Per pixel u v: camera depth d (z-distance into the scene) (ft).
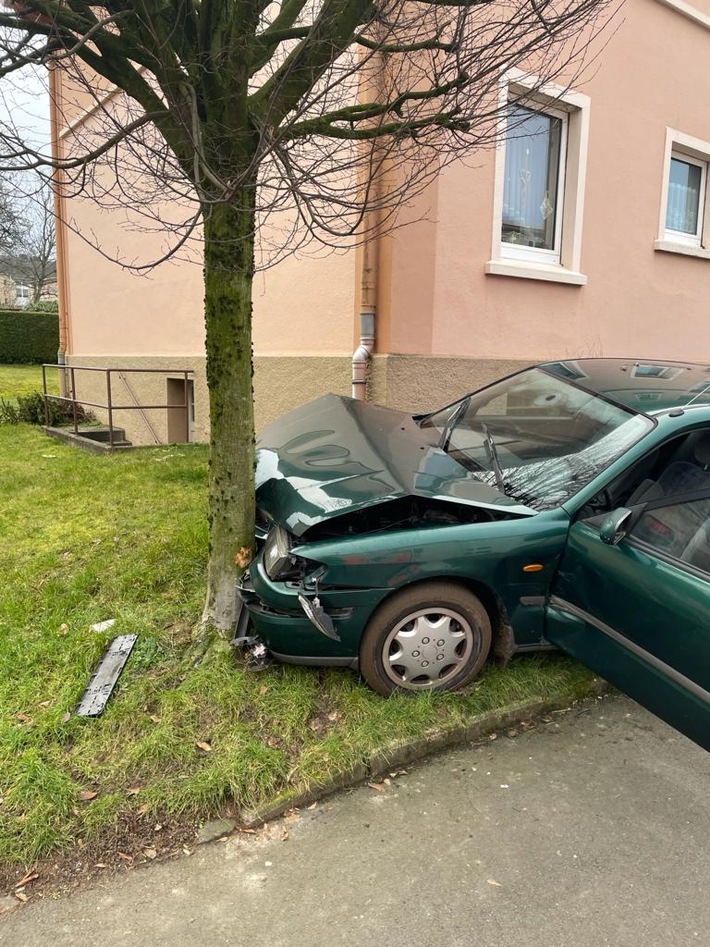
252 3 8.85
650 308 27.96
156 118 9.41
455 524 10.09
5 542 16.40
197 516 17.72
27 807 8.12
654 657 8.64
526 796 8.73
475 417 13.83
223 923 6.87
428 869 7.55
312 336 22.54
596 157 24.67
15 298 122.83
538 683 10.68
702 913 7.04
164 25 8.80
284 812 8.39
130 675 10.62
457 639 10.18
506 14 12.36
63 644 11.50
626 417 11.09
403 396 20.24
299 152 12.03
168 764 8.84
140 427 34.09
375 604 9.65
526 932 6.77
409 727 9.49
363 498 9.84
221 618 11.20
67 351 41.73
